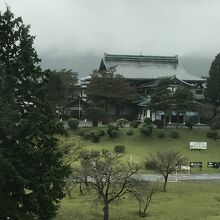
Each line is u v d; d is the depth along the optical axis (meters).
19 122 22.78
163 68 122.12
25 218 21.95
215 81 96.19
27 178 22.03
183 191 50.47
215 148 81.88
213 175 65.44
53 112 24.83
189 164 69.69
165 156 62.66
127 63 121.25
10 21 24.00
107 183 38.31
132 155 73.38
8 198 21.47
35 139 23.31
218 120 87.62
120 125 91.31
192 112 99.44
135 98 105.00
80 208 40.00
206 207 41.47
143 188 39.19
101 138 83.25
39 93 24.52
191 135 86.94
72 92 101.19
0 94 22.47
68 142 51.19
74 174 41.00
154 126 93.25
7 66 23.69
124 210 39.84
